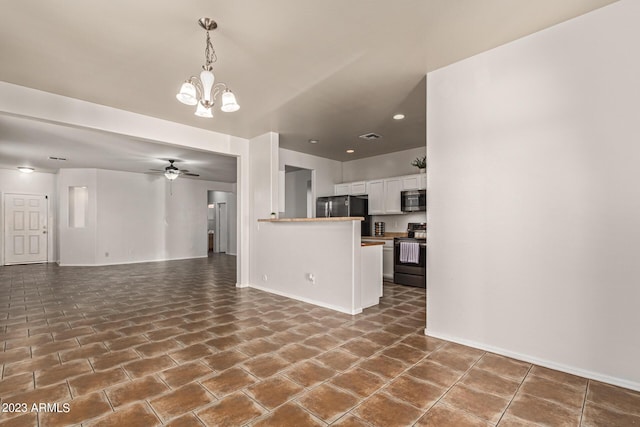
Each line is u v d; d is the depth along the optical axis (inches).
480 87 106.6
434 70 117.6
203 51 102.4
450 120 113.7
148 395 78.5
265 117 167.5
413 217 243.9
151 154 248.8
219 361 97.8
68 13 82.7
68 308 158.7
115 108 149.9
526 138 97.7
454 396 78.5
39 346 109.6
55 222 345.4
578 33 88.5
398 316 145.1
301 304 165.9
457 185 112.0
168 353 103.8
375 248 167.0
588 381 85.7
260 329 127.3
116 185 334.3
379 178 265.1
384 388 82.2
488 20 88.5
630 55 81.9
